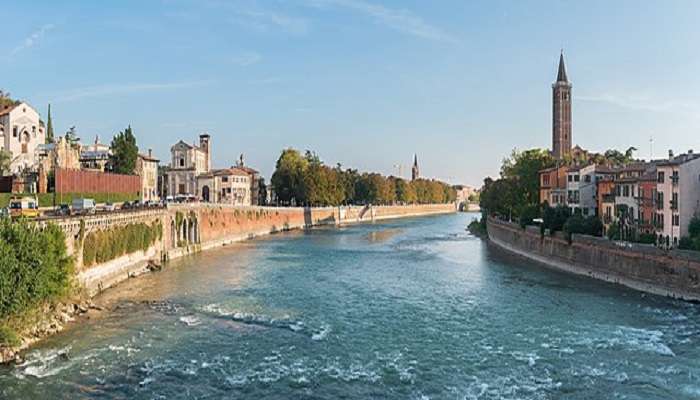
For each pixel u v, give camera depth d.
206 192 191.12
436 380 39.22
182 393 36.56
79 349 44.56
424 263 98.19
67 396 35.53
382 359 43.47
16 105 125.12
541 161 140.88
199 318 54.81
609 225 97.75
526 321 55.16
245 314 56.69
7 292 42.84
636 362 43.00
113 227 75.56
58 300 52.88
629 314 58.12
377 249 123.12
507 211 149.38
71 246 61.31
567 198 117.50
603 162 141.38
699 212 79.06
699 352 45.44
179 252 106.19
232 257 105.38
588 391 37.41
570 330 51.88
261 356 43.91
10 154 117.56
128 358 42.78
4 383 37.31
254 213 162.38
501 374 40.44
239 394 36.59
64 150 126.12
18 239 44.72
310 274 83.88
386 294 68.25
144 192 156.25
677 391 37.44
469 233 175.75
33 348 44.50
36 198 88.06
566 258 91.50
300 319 55.19
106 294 66.25
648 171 96.12
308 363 42.44
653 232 86.44
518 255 111.81
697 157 80.81
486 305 62.28
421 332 51.03
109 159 143.00
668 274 67.88
